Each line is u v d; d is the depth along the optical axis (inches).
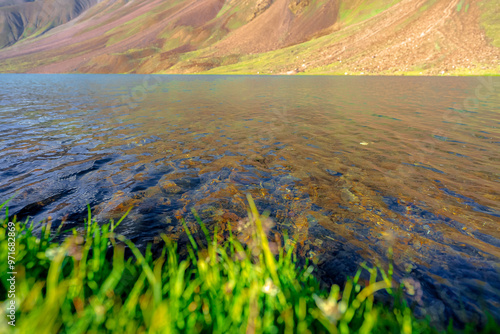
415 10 4345.5
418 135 349.1
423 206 157.8
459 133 358.6
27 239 78.3
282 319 52.2
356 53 4020.7
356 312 58.4
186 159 251.1
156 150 281.0
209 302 56.9
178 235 120.6
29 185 183.9
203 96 923.4
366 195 173.5
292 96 900.6
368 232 127.9
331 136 345.7
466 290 85.5
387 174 212.8
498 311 75.2
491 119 459.8
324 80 2082.9
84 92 1090.7
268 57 5738.2
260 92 1075.9
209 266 72.6
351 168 228.1
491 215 146.6
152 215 142.3
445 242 119.2
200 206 155.0
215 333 48.4
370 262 102.7
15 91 1126.4
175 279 61.5
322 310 53.0
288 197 169.8
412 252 110.6
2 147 284.0
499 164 235.8
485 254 109.5
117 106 653.3
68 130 377.1
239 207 154.7
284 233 125.2
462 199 167.3
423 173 214.7
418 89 1117.7
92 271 66.1
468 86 1261.1
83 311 49.4
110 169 221.6
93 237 111.2
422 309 75.0
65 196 166.9
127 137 338.6
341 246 114.7
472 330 66.6
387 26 4404.5
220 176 207.8
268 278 60.4
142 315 51.1
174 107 638.5
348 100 768.9
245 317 51.1
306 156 261.7
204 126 410.9
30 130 373.7
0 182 188.9
